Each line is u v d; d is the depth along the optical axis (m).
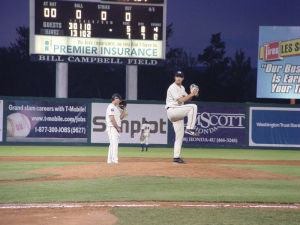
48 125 33.56
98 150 31.86
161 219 9.15
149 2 35.94
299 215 9.76
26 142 33.41
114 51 35.78
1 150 30.77
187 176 14.96
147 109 34.00
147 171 15.39
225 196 12.04
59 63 36.00
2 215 9.54
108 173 15.25
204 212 9.93
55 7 34.81
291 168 21.84
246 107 34.88
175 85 15.81
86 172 15.54
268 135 34.88
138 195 11.98
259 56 45.12
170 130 34.31
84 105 33.84
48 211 9.95
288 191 13.23
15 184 13.77
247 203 11.19
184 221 9.00
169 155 28.42
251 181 15.00
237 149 35.62
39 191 12.52
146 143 31.52
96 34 35.50
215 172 15.90
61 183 13.84
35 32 34.59
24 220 9.05
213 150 34.09
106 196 11.78
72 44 35.19
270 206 10.84
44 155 27.47
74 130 33.78
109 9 35.53
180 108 15.61
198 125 34.66
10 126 33.22
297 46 44.53
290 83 44.72
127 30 35.84
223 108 34.78
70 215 9.54
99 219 9.12
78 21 35.19
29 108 33.41
